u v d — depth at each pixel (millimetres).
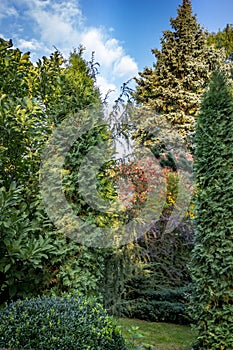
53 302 2340
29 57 3334
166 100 10172
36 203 2859
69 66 3428
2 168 2803
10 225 2352
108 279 3146
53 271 2893
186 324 4695
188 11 10938
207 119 3512
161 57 10953
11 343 1882
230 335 3066
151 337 4008
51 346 1867
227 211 3223
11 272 2500
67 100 3154
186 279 5520
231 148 3293
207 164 3438
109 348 2039
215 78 3580
